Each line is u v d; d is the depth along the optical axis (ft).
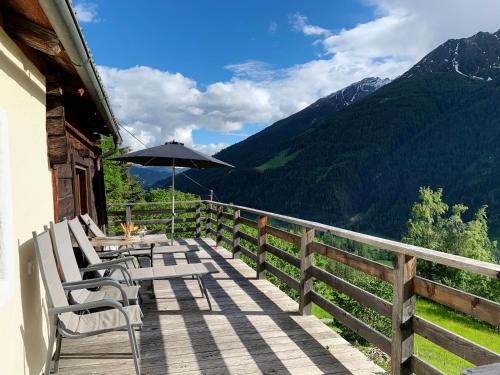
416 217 196.95
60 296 8.31
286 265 65.67
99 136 24.71
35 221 8.77
